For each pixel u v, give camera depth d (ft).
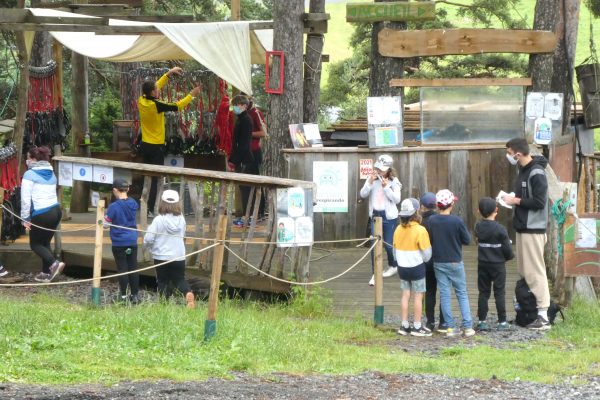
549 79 68.33
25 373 34.40
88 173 55.77
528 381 37.24
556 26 73.61
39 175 56.24
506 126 67.82
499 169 67.00
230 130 78.69
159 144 69.62
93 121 103.60
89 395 31.78
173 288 52.60
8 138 67.41
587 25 224.53
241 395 33.01
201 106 80.89
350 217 66.23
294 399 32.89
